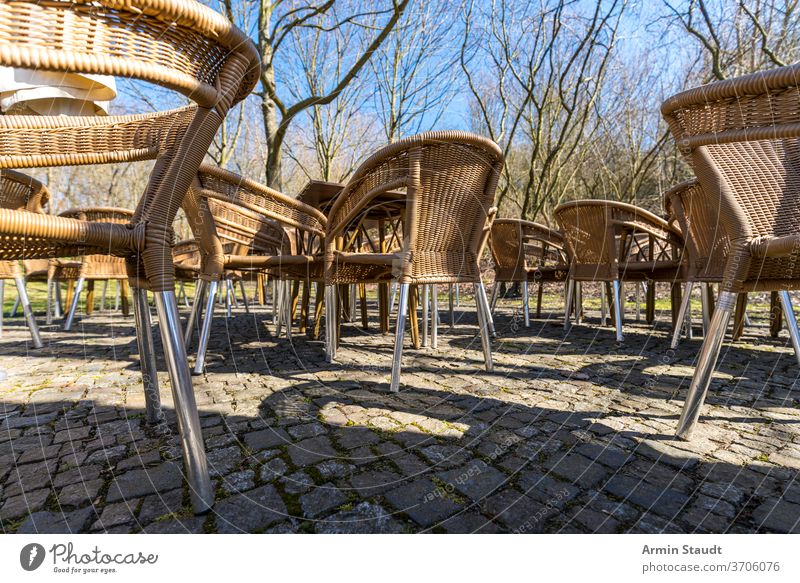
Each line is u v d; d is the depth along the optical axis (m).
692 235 2.29
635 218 2.79
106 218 2.82
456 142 1.66
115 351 2.46
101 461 1.06
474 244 1.92
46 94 1.24
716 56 5.76
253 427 1.30
